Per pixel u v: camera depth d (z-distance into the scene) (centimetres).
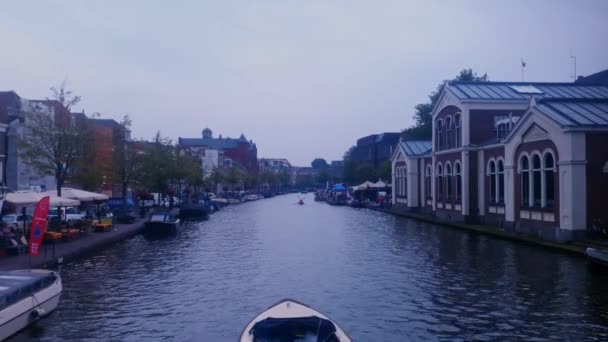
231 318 1505
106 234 3347
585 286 1780
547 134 2847
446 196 4488
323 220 5056
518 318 1441
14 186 4116
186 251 2845
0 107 4406
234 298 1731
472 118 4031
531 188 3033
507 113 4041
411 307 1584
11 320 1305
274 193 16062
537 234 2959
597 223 2619
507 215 3309
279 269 2247
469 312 1515
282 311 1216
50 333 1362
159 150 5728
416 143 5919
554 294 1683
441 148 4612
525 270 2083
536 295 1677
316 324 1155
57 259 2333
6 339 1295
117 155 4488
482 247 2788
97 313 1552
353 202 7788
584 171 2631
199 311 1576
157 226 3678
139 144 5438
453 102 4272
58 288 1580
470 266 2211
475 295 1705
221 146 15788
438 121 4675
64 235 2884
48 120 3159
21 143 3123
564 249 2494
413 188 5609
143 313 1553
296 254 2684
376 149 10675
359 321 1453
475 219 4038
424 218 4662
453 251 2666
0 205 2525
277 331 1141
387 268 2225
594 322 1390
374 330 1373
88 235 3269
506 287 1798
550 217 2839
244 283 1962
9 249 2338
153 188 5756
